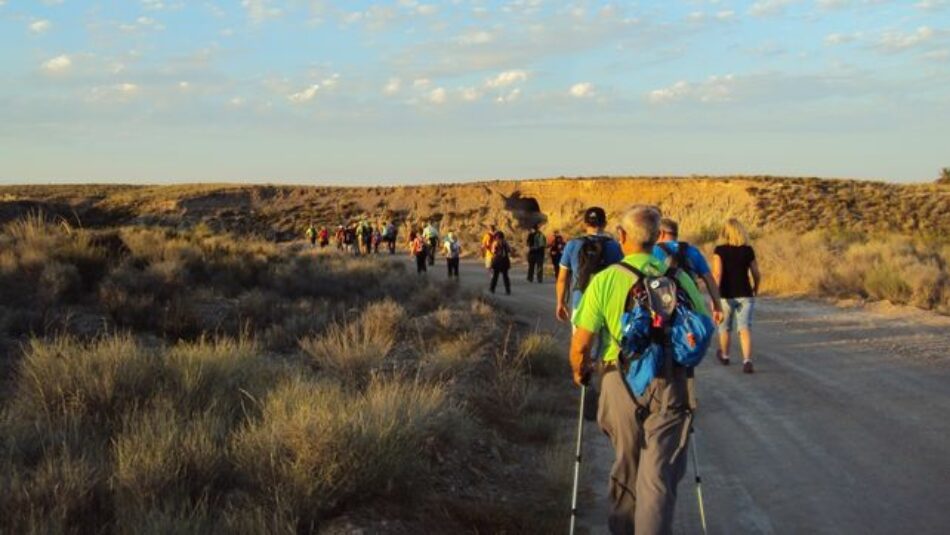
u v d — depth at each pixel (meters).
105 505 5.24
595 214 8.62
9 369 9.41
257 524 4.92
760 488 6.79
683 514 6.27
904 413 9.05
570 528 5.20
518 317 18.16
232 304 15.55
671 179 69.06
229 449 6.20
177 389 7.70
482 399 9.12
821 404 9.57
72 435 6.34
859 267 22.14
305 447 5.70
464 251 53.38
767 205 53.31
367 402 7.05
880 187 59.06
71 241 16.84
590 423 8.88
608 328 4.95
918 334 14.45
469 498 6.25
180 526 4.72
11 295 13.37
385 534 5.23
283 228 77.88
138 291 14.57
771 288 22.23
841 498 6.51
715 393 10.25
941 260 24.75
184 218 77.00
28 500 4.97
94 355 8.06
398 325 13.72
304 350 12.00
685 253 7.33
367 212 82.25
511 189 80.31
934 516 6.09
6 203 49.09
